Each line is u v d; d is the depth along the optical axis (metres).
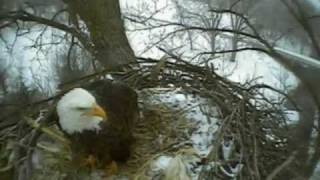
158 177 2.00
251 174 1.82
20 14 3.36
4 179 1.94
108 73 2.46
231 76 3.78
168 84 2.44
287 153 1.91
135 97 2.20
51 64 3.58
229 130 2.05
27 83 3.44
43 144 2.12
